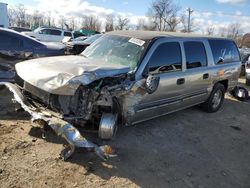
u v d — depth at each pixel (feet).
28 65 16.20
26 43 24.95
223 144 18.90
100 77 14.15
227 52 25.58
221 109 26.96
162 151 16.55
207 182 14.19
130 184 13.03
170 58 18.66
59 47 27.40
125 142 16.88
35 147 14.90
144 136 18.12
